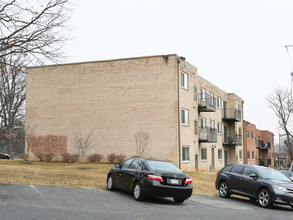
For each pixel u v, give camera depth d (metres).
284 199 12.48
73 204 10.04
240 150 48.56
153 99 28.11
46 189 12.58
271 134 73.81
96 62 30.23
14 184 13.19
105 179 17.61
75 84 30.78
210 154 36.94
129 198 12.34
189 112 30.30
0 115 39.75
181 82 29.09
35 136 31.59
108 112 29.42
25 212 8.30
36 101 31.94
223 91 43.75
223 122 43.03
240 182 14.36
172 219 8.85
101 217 8.43
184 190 11.70
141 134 28.14
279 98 54.19
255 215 10.62
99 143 29.42
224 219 9.42
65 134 30.66
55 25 14.29
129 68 29.12
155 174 11.49
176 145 27.08
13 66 13.80
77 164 27.30
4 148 52.88
